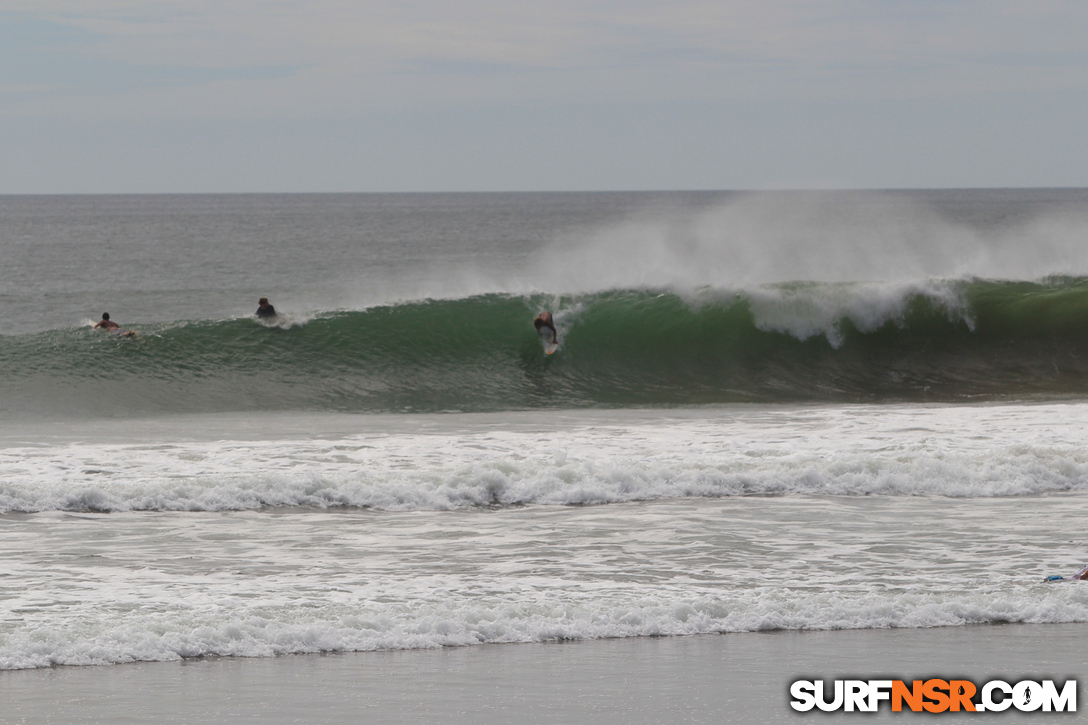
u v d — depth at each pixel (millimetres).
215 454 57875
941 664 28547
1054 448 56906
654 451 58969
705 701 25375
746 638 30891
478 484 50062
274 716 23969
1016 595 34438
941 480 52156
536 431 66812
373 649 29344
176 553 39344
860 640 30719
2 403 77438
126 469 53531
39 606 32062
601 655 29078
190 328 92938
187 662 27922
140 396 81750
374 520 45500
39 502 45938
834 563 38656
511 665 28047
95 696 25078
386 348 93062
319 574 36656
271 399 83188
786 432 65625
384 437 64250
